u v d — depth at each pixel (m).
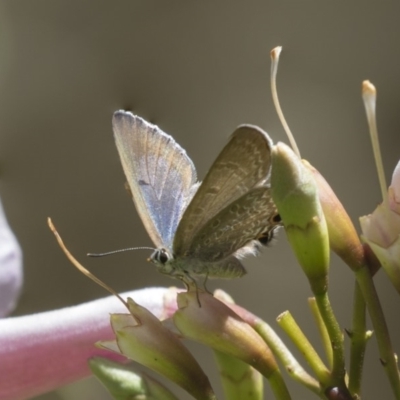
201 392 0.36
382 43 0.45
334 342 0.36
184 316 0.36
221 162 0.36
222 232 0.37
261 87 0.47
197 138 0.47
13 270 0.39
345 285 0.45
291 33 0.46
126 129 0.37
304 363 0.45
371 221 0.36
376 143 0.36
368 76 0.46
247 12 0.47
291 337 0.36
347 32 0.46
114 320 0.36
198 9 0.47
